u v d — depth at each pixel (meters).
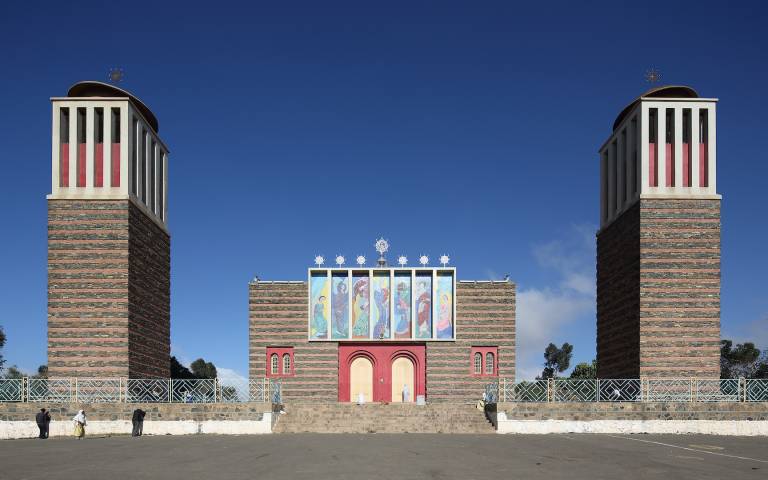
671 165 47.75
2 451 30.59
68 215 46.09
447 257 60.69
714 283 46.19
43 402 42.53
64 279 45.66
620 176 51.25
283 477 22.05
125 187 46.44
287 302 59.94
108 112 47.16
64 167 47.09
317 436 39.41
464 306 59.97
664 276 46.19
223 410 42.59
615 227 51.56
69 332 45.22
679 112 47.34
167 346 52.81
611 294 51.97
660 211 46.62
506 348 59.53
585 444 33.53
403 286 60.78
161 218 53.62
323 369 59.25
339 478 21.80
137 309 47.16
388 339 59.75
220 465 25.08
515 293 60.03
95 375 44.72
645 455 28.77
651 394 44.75
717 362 45.62
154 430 42.38
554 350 114.06
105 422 42.50
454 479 21.70
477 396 59.03
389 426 44.09
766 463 26.39
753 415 41.53
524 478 22.02
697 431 41.50
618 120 53.03
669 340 45.78
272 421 42.91
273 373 59.44
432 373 59.28
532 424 41.94
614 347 50.94
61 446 33.16
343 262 60.59
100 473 23.12
